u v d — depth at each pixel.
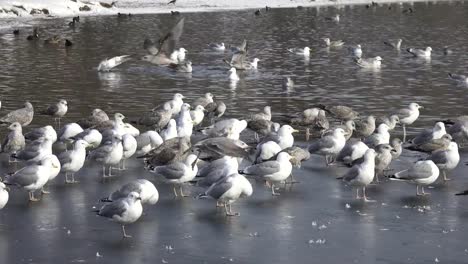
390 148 23.75
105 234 19.48
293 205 21.95
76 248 18.47
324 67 52.38
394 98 39.78
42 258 17.80
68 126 28.09
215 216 20.95
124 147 25.22
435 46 65.19
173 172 21.95
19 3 87.94
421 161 22.59
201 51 60.44
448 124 30.55
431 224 20.22
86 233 19.53
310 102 38.56
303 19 87.75
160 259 17.75
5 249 18.36
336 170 25.81
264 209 21.58
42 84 43.75
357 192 22.53
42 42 64.31
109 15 89.06
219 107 33.81
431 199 22.52
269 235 19.39
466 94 41.06
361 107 37.09
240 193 20.50
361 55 58.59
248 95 40.81
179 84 44.53
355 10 101.00
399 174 22.41
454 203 22.09
